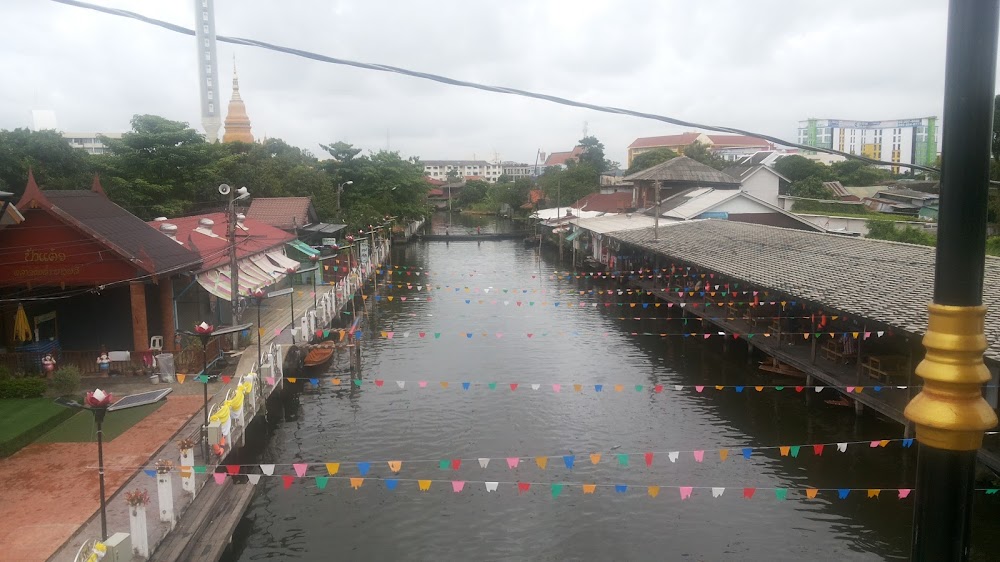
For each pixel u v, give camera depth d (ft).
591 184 357.00
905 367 78.89
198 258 102.42
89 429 70.95
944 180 12.38
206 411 64.59
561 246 243.60
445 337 132.05
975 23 11.77
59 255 86.63
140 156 175.42
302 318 112.98
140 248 91.45
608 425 84.84
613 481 69.62
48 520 52.75
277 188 222.48
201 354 91.50
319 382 103.14
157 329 97.04
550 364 112.78
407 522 62.34
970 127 11.96
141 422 73.05
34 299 78.33
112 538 44.55
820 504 64.69
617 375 106.01
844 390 78.33
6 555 47.80
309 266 167.32
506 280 201.46
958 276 12.32
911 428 69.87
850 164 285.02
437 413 89.56
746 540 59.06
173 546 50.80
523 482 66.18
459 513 63.82
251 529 61.05
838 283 88.33
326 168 291.17
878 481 68.90
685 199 209.56
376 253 218.79
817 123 573.33
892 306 73.31
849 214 204.44
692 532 60.29
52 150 162.50
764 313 114.11
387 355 119.34
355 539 59.62
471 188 538.88
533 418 87.40
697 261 123.75
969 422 12.12
